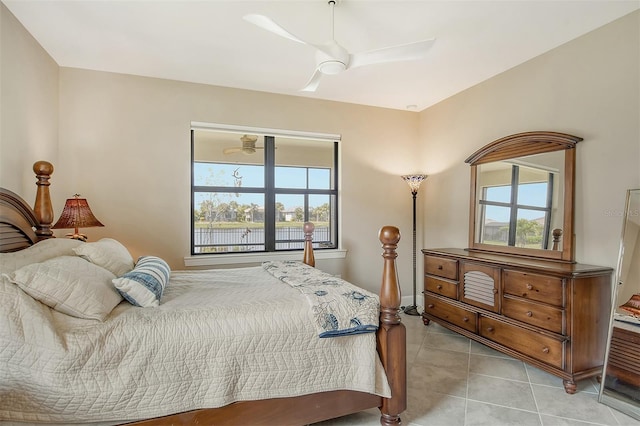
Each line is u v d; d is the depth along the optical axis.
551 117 2.77
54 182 2.92
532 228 2.88
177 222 3.36
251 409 1.56
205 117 3.46
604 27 2.41
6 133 2.19
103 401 1.34
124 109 3.20
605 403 2.06
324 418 1.68
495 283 2.73
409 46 1.96
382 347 1.77
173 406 1.43
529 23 2.37
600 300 2.29
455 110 3.78
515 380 2.36
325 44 1.99
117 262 2.03
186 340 1.48
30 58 2.50
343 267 4.03
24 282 1.39
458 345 3.01
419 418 1.91
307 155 4.04
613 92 2.36
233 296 1.88
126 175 3.21
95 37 2.54
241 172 3.76
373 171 4.17
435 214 4.10
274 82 3.43
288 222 3.96
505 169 3.14
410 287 4.34
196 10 2.20
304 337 1.64
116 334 1.41
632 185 2.25
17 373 1.27
